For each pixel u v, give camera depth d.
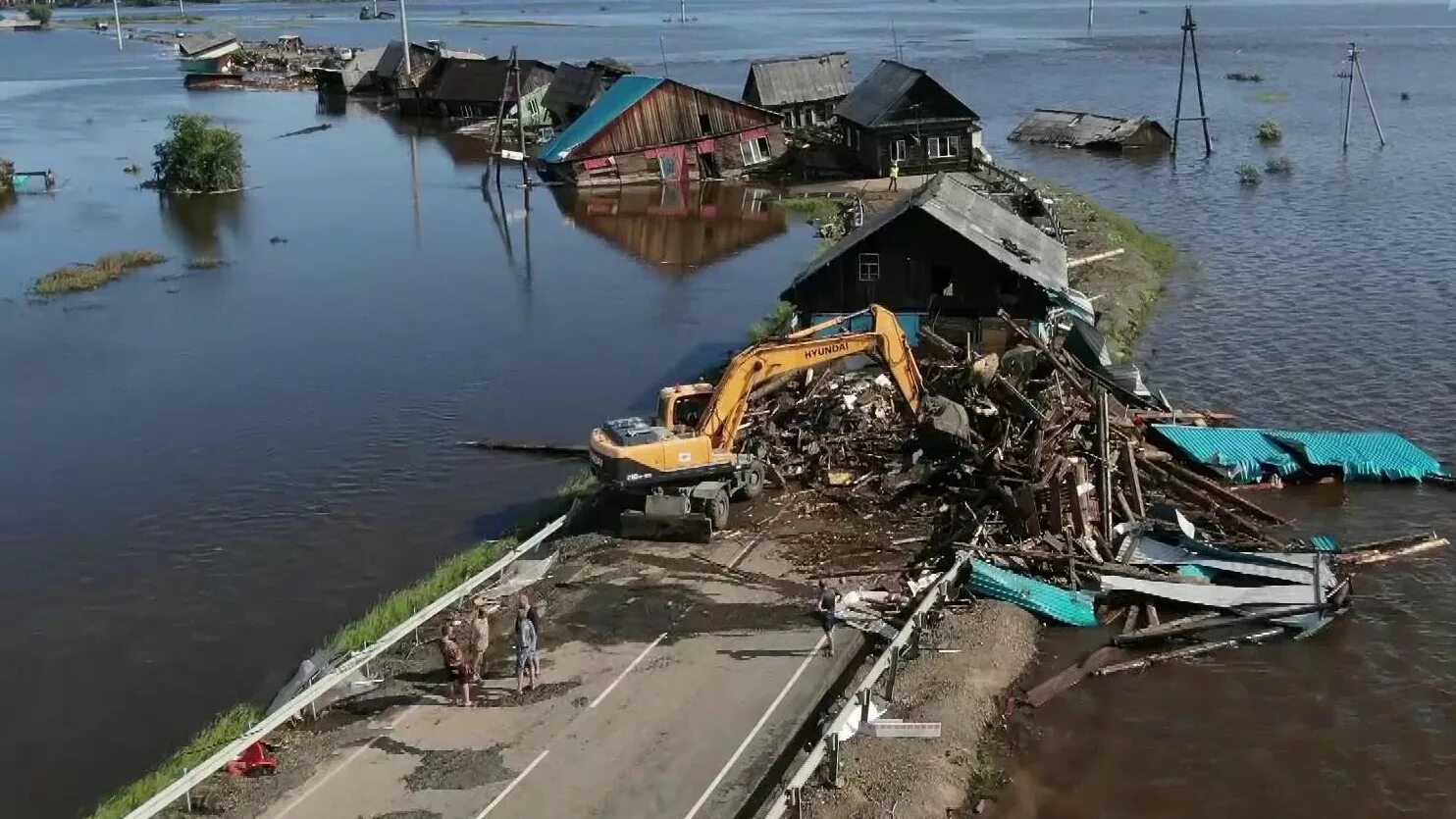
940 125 82.31
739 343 50.03
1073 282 54.41
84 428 42.16
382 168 94.75
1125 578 29.06
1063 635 27.59
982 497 32.62
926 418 34.06
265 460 39.25
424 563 32.50
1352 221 67.62
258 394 45.12
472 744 23.09
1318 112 106.88
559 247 68.19
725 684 24.95
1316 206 71.62
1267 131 92.88
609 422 33.44
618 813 20.98
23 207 79.56
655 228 73.19
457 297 58.12
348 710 24.59
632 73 105.88
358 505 36.00
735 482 32.88
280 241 69.81
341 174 92.06
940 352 39.75
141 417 43.06
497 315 55.16
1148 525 30.91
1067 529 30.44
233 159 85.44
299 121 122.19
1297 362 45.56
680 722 23.64
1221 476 35.12
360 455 39.56
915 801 21.27
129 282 61.09
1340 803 22.23
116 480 37.88
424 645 27.08
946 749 22.84
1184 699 25.23
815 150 89.12
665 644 26.58
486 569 29.80
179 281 61.47
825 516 32.69
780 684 24.89
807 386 39.06
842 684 25.22
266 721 22.80
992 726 24.28
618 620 27.69
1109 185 79.75
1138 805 22.14
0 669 27.81
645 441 31.44
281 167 95.50
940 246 42.59
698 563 30.38
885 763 22.27
